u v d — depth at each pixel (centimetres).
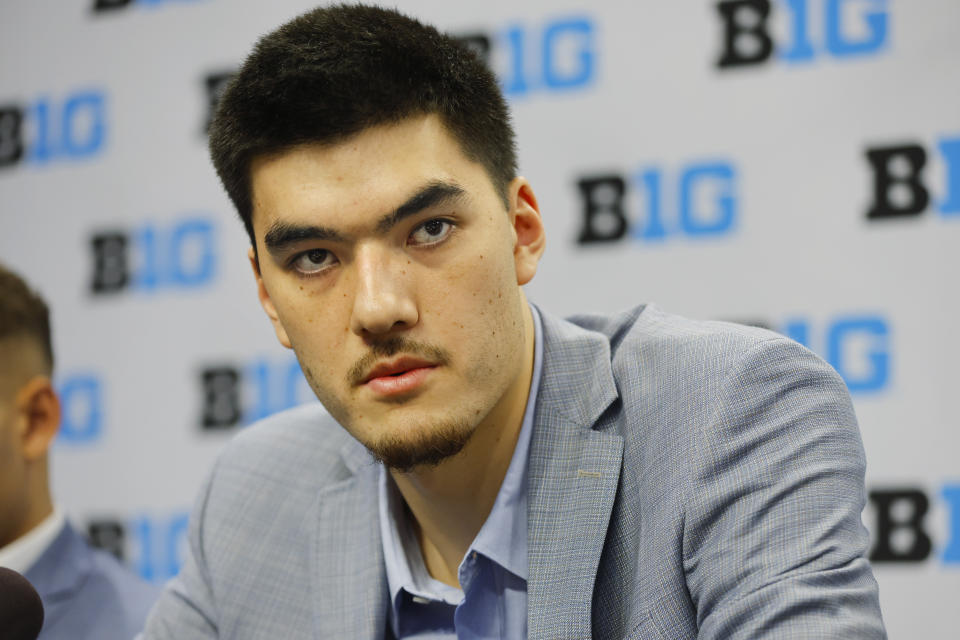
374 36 109
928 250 233
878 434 231
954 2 235
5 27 304
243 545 145
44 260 298
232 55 292
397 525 135
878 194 237
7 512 173
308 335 112
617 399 125
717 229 246
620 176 254
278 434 155
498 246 112
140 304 291
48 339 182
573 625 113
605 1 257
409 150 107
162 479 284
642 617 110
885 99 238
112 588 182
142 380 288
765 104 245
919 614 226
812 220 240
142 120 296
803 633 97
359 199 106
